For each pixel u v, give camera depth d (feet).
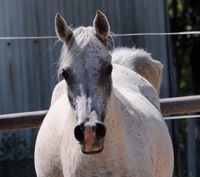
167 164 23.38
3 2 48.37
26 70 48.98
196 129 67.36
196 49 68.23
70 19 49.57
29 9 48.85
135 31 50.70
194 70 68.44
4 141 46.62
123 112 21.40
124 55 27.32
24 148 46.60
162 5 51.01
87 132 18.76
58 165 22.48
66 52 20.17
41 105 49.26
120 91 22.99
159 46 51.01
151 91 25.86
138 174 20.97
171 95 51.29
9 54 48.65
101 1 50.06
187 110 31.30
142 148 21.36
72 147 20.79
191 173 57.77
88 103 19.12
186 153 66.13
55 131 22.77
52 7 49.26
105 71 19.69
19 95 48.93
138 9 50.70
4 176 45.03
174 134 51.21
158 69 28.30
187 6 68.49
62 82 25.61
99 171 20.39
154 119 23.34
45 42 49.14
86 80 19.39
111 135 20.22
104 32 20.51
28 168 45.32
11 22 48.57
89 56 19.66
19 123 30.01
